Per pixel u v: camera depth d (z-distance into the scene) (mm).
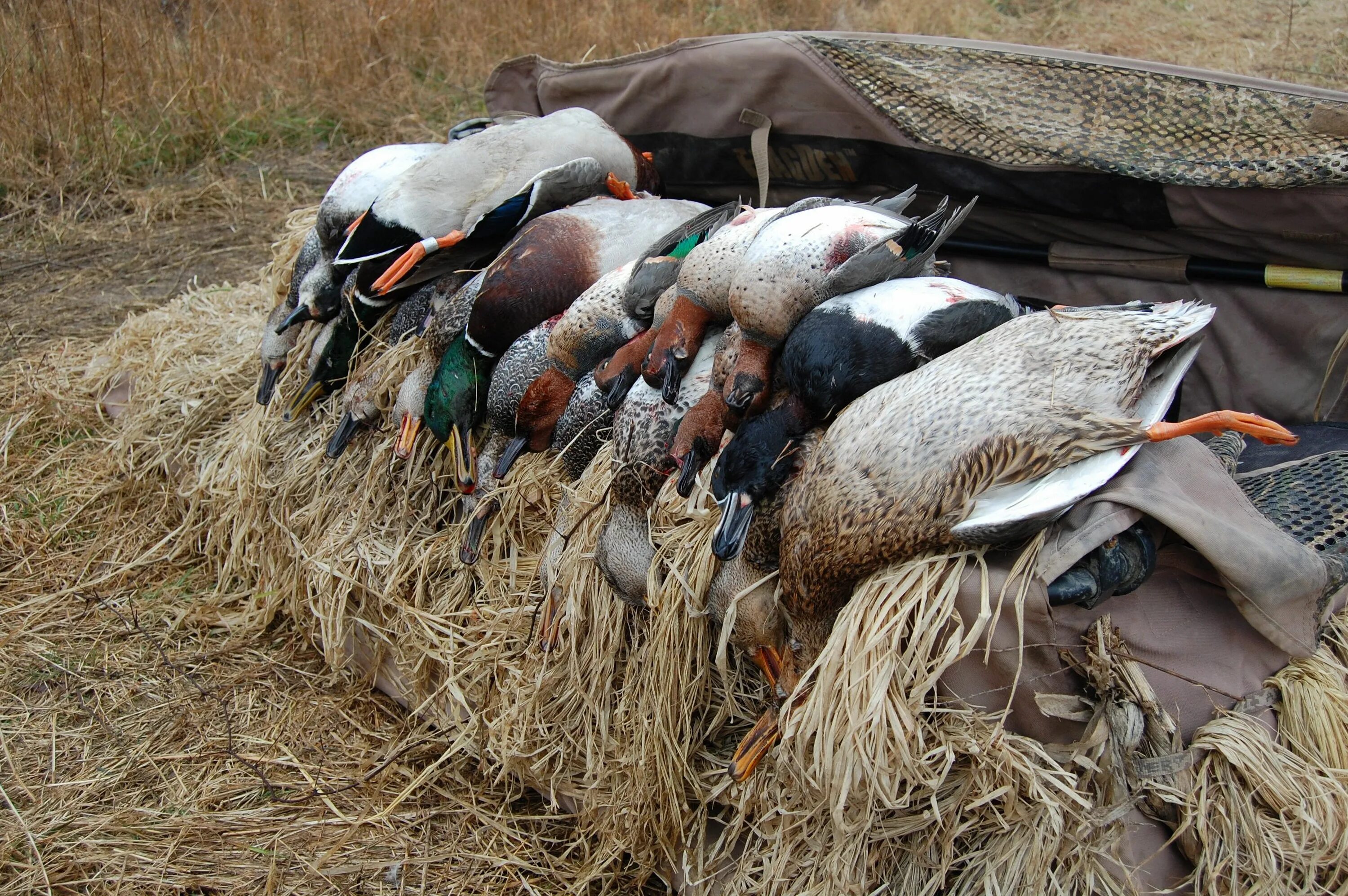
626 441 2395
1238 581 1892
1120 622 1970
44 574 3773
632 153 3404
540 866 2588
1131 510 1863
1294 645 1996
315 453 3389
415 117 7426
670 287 2566
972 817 1983
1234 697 2027
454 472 2961
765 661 2170
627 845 2436
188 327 4664
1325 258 2748
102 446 4379
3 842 2709
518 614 2723
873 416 1953
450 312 3037
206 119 7250
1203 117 2758
